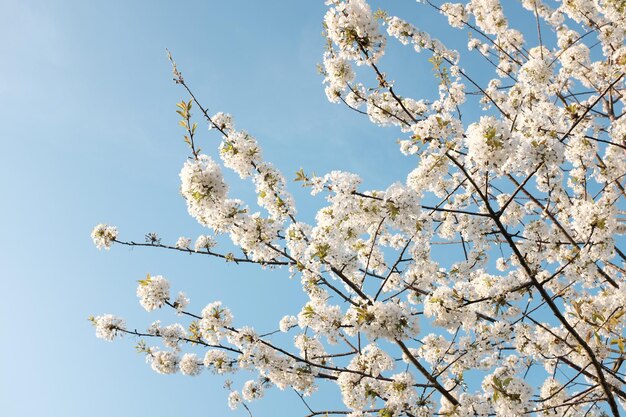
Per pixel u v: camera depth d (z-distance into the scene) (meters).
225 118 7.42
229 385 9.51
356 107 8.19
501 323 8.09
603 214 7.08
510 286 7.70
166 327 8.91
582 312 7.91
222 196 6.75
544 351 8.20
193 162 6.72
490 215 6.67
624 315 7.35
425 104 8.68
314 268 7.39
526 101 9.45
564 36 10.91
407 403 7.23
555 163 6.09
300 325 7.48
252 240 7.46
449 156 6.52
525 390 6.29
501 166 6.22
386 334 6.48
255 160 7.37
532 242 8.79
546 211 8.60
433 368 8.14
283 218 7.60
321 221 7.48
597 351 7.55
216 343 8.23
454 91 9.90
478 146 6.04
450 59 9.95
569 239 8.52
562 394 8.32
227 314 8.20
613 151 9.53
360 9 6.35
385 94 8.15
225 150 7.32
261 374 8.67
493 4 11.38
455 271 9.06
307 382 8.13
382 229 7.75
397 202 6.63
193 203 6.85
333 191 6.89
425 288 8.95
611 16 9.01
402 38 8.24
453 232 9.69
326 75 7.37
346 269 7.59
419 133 6.54
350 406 7.46
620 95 10.16
